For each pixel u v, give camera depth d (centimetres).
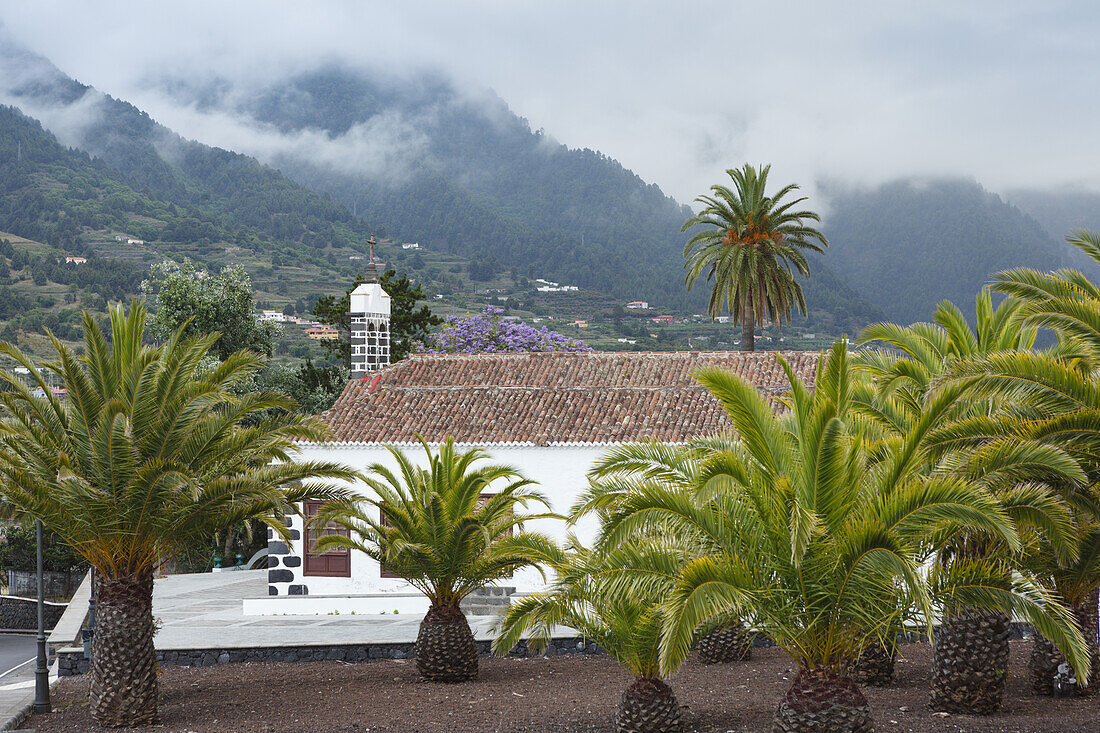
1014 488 1283
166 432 1650
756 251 5053
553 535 2505
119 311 1717
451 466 1931
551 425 2583
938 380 1234
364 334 3238
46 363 1669
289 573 2636
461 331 5731
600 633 1404
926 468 1285
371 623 2402
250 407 1703
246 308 4894
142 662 1650
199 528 1709
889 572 1105
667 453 1315
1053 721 1370
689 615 1090
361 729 1500
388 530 1886
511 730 1448
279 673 1969
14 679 2294
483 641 2070
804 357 2866
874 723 1317
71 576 4459
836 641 1184
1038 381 1238
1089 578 1527
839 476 1145
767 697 1580
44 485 1592
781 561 1183
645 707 1372
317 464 1803
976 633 1434
